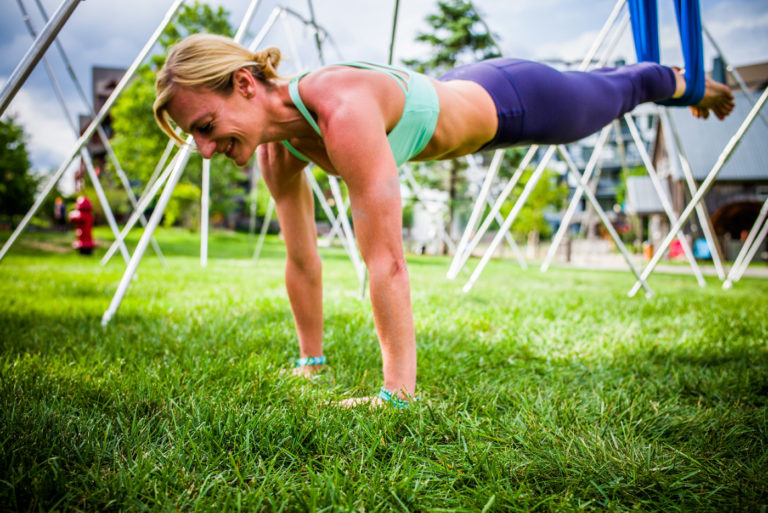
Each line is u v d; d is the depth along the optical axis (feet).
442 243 65.21
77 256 32.48
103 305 10.19
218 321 8.40
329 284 16.14
